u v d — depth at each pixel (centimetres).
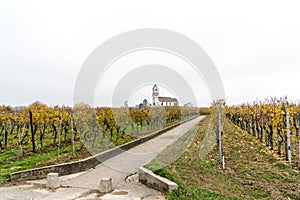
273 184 713
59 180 855
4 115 1619
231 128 2438
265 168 895
